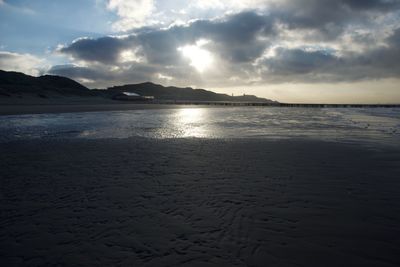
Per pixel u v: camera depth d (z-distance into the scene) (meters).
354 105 115.44
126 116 38.38
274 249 4.35
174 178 8.21
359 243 4.48
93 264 4.11
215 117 37.97
